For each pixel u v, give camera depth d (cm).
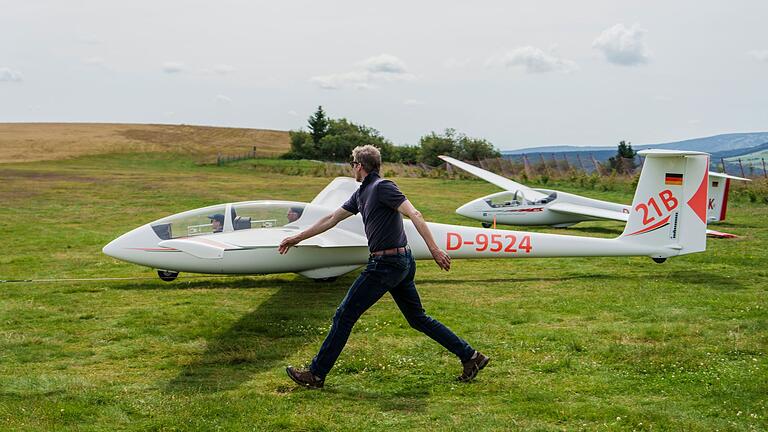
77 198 2598
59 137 8075
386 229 519
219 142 8725
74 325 765
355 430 462
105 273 1114
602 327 744
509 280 1062
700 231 1066
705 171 1044
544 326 757
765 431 451
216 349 670
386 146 7156
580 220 1817
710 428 455
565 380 567
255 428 464
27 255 1312
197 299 904
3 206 2292
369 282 524
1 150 6700
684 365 593
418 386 556
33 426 466
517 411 495
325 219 567
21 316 805
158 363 628
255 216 1021
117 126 9650
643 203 1069
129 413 495
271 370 603
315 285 1010
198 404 505
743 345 647
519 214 1816
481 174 2138
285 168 4888
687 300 878
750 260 1220
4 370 604
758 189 2616
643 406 502
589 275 1098
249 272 998
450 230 1048
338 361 610
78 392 538
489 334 718
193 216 1016
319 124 7281
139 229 1018
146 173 4394
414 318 554
